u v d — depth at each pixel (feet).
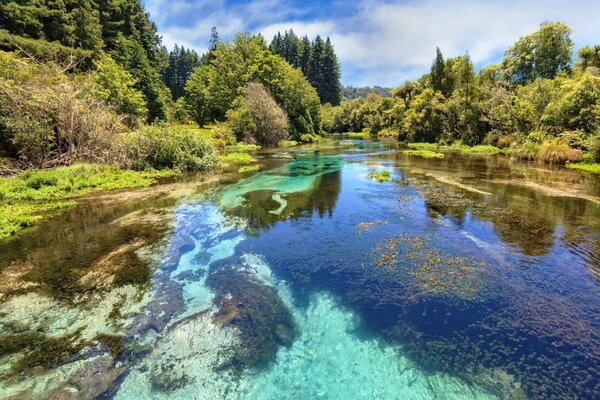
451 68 150.41
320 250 28.63
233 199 45.32
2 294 21.25
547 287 22.00
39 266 25.21
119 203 42.80
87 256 27.02
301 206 42.06
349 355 16.43
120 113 93.91
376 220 36.19
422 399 13.76
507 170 67.72
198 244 29.78
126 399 13.66
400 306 20.39
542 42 126.82
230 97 157.69
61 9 113.29
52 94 55.16
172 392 14.07
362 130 257.96
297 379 14.92
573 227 32.99
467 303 20.43
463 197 45.39
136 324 18.37
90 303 20.33
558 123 83.87
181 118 182.39
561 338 17.17
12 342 16.83
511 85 129.70
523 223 34.32
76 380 14.53
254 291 22.13
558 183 53.67
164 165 68.28
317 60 315.37
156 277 23.68
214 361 15.92
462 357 16.10
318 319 19.30
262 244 29.94
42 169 53.47
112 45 140.77
